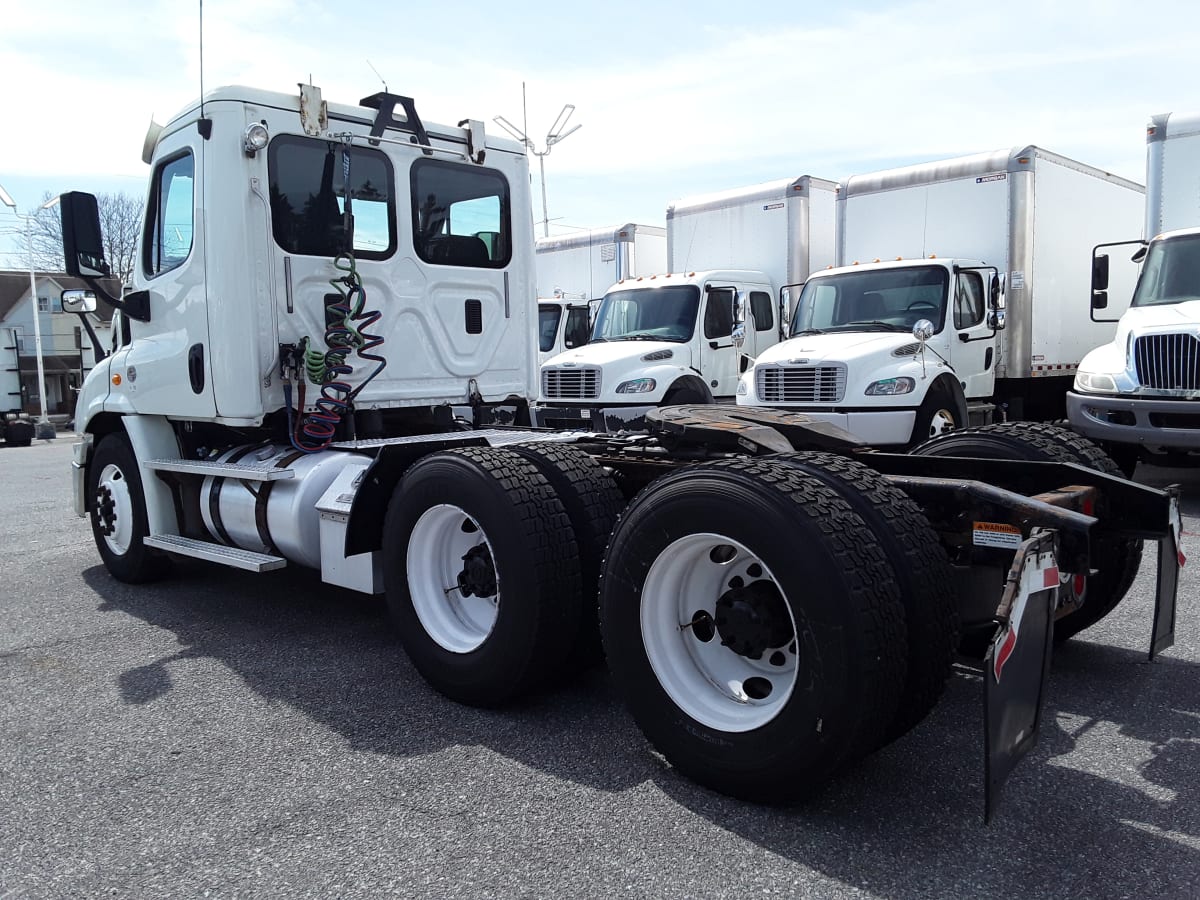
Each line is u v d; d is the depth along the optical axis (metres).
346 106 5.44
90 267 5.62
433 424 6.05
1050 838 2.89
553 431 5.62
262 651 4.98
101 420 6.60
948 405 9.98
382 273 5.60
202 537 5.90
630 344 12.02
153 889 2.74
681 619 3.39
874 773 3.35
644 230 15.66
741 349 12.63
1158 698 3.99
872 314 10.98
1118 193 12.75
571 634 3.91
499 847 2.92
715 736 3.15
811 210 12.83
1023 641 2.78
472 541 4.29
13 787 3.43
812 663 2.87
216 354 5.17
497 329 6.28
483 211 6.17
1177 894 2.58
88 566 7.24
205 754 3.68
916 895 2.60
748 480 3.10
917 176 11.66
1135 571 4.34
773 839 2.92
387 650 4.95
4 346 25.02
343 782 3.40
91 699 4.32
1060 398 12.66
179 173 5.47
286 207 5.20
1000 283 10.77
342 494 4.66
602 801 3.20
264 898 2.68
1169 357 8.25
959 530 3.38
